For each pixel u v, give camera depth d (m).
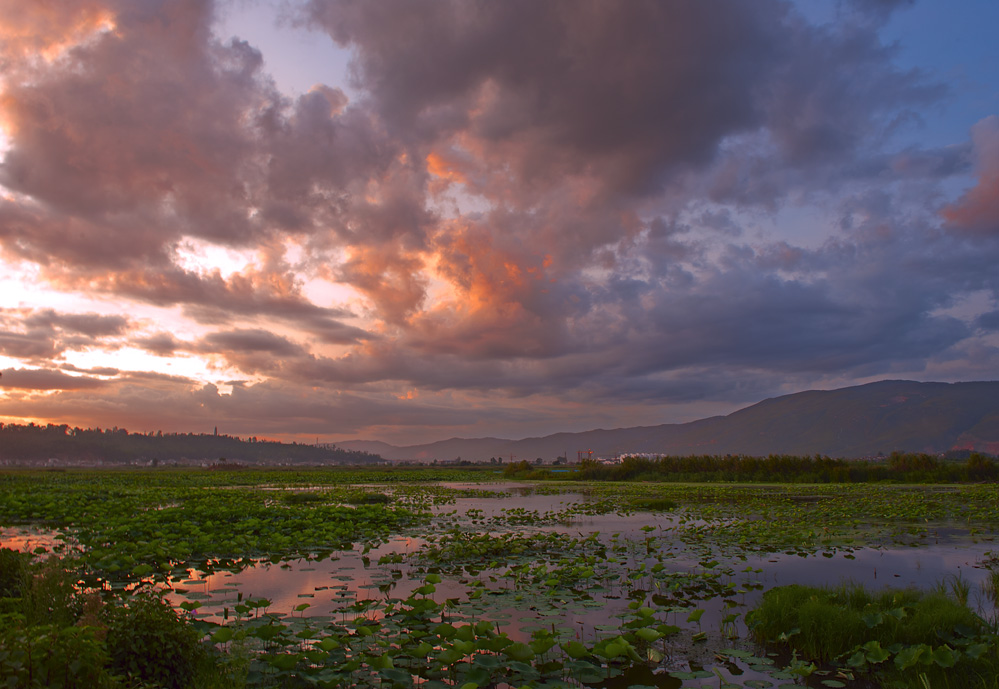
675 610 9.80
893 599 9.14
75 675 4.93
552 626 8.65
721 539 18.17
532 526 21.80
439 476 84.94
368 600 9.54
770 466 64.62
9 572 8.77
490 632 7.33
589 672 6.80
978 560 14.55
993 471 57.38
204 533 17.42
